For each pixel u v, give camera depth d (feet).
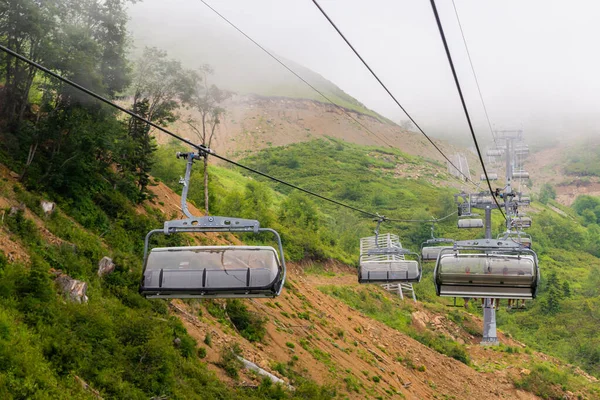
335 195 615.16
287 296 164.35
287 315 149.38
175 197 187.93
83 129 125.18
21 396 69.36
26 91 129.49
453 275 73.72
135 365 87.86
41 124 125.70
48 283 90.79
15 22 121.80
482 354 228.22
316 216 346.33
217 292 57.11
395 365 169.89
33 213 110.63
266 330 132.98
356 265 308.81
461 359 212.84
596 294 376.89
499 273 73.10
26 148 127.03
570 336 295.07
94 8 146.20
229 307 130.72
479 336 252.01
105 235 125.08
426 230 450.30
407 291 279.90
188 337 104.06
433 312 257.34
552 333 298.76
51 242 105.40
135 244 130.72
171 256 57.72
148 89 172.14
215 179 364.79
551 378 211.20
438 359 196.44
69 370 78.84
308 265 268.82
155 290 56.95
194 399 88.79
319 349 142.10
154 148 170.40
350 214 424.46
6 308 82.94
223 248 58.23
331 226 394.32
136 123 166.61
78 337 85.81
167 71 174.09
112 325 92.27
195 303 120.88
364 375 146.20
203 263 57.36
